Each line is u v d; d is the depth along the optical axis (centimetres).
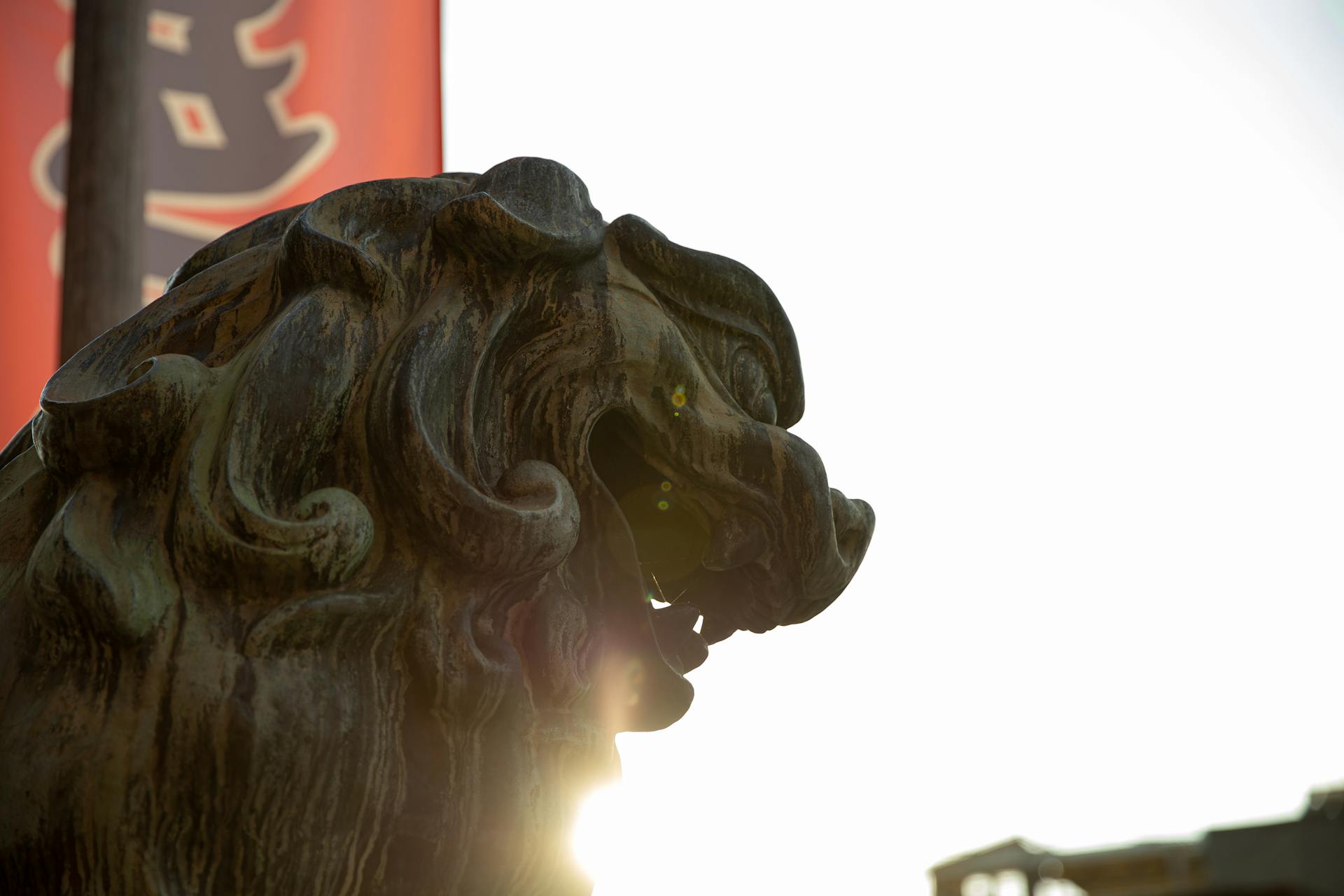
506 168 78
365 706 65
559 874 70
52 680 64
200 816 62
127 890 61
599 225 79
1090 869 829
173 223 329
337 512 66
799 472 78
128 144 286
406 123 344
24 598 68
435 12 352
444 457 68
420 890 65
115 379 73
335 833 64
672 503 81
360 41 349
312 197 337
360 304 73
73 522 65
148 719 62
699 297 81
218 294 77
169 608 64
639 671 76
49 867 62
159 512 67
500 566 68
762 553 79
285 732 63
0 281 322
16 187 331
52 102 342
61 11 351
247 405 68
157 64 337
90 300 275
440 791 66
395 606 67
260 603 65
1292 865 739
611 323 76
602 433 81
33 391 314
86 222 279
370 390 71
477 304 74
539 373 75
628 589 76
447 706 67
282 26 349
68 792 61
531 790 68
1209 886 752
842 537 84
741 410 81
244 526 65
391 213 77
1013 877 855
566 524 69
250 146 341
